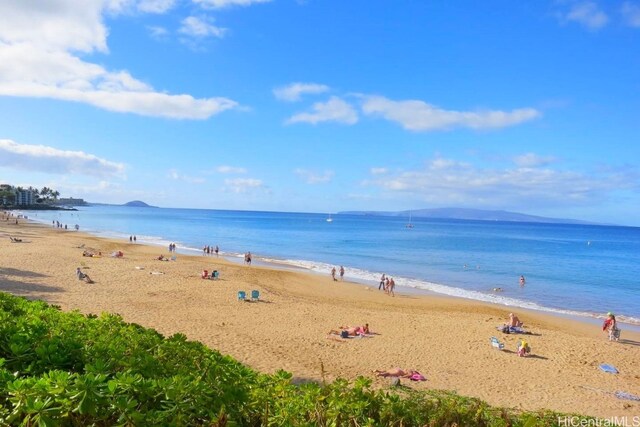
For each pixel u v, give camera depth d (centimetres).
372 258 5459
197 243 6725
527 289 3591
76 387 245
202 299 2306
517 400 1229
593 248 9081
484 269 4725
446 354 1645
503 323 2188
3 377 262
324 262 4888
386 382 1273
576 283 4000
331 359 1477
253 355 1427
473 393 1260
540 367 1566
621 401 1271
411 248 7088
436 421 373
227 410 300
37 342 361
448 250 6925
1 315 457
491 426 399
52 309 556
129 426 243
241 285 2786
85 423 248
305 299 2567
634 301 3203
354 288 3180
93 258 3647
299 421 318
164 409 269
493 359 1620
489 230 17038
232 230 10756
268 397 336
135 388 265
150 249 5025
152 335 436
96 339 402
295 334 1753
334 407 329
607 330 2180
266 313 2089
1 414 237
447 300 2912
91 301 2089
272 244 7069
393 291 3148
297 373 1277
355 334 1814
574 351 1781
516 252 7131
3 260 3191
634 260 6488
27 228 7738
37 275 2670
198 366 365
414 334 1892
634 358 1744
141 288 2505
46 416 231
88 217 15362
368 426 319
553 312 2744
